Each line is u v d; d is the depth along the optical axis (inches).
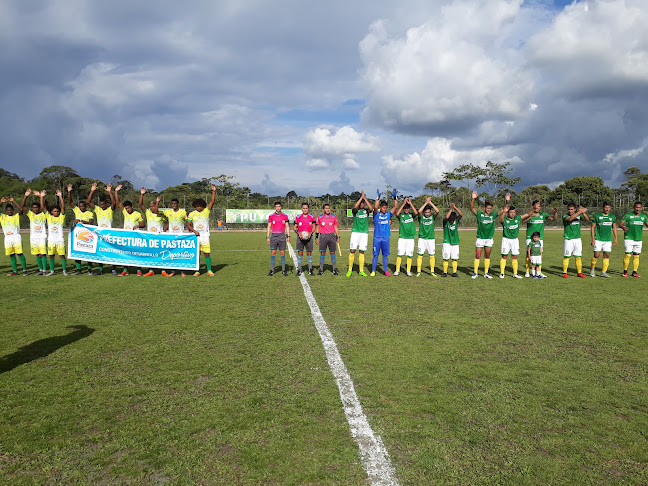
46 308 280.7
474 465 104.9
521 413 132.2
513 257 426.3
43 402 140.5
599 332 223.6
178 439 117.2
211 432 120.7
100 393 147.4
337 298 314.8
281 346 198.4
